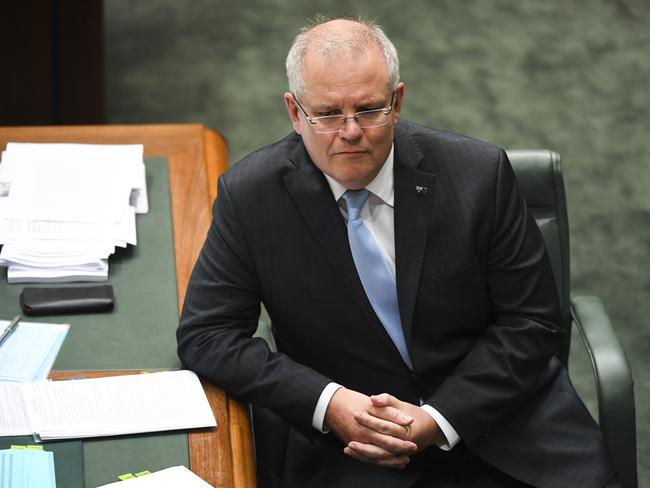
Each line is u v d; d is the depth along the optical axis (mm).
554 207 10203
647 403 14086
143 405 8391
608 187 18031
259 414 9578
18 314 9508
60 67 17797
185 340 8977
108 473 7734
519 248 9016
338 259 8953
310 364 9336
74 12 17578
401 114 19562
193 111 19859
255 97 20281
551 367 9547
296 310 9117
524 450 8984
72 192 10586
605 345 9469
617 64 21328
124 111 19859
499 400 8883
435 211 8922
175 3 23188
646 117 19859
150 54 21531
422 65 21062
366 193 8906
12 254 9844
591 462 8914
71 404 8336
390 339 9070
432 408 8828
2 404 8312
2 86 17625
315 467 9102
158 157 11375
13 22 17359
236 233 9047
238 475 7840
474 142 9141
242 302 9125
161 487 7492
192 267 10062
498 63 21219
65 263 9836
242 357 8812
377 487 8812
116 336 9281
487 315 9312
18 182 10617
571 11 23047
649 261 16547
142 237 10383
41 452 7824
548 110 19891
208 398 8648
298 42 8430
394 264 9062
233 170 9227
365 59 8156
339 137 8266
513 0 23438
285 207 9016
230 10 22969
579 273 16250
